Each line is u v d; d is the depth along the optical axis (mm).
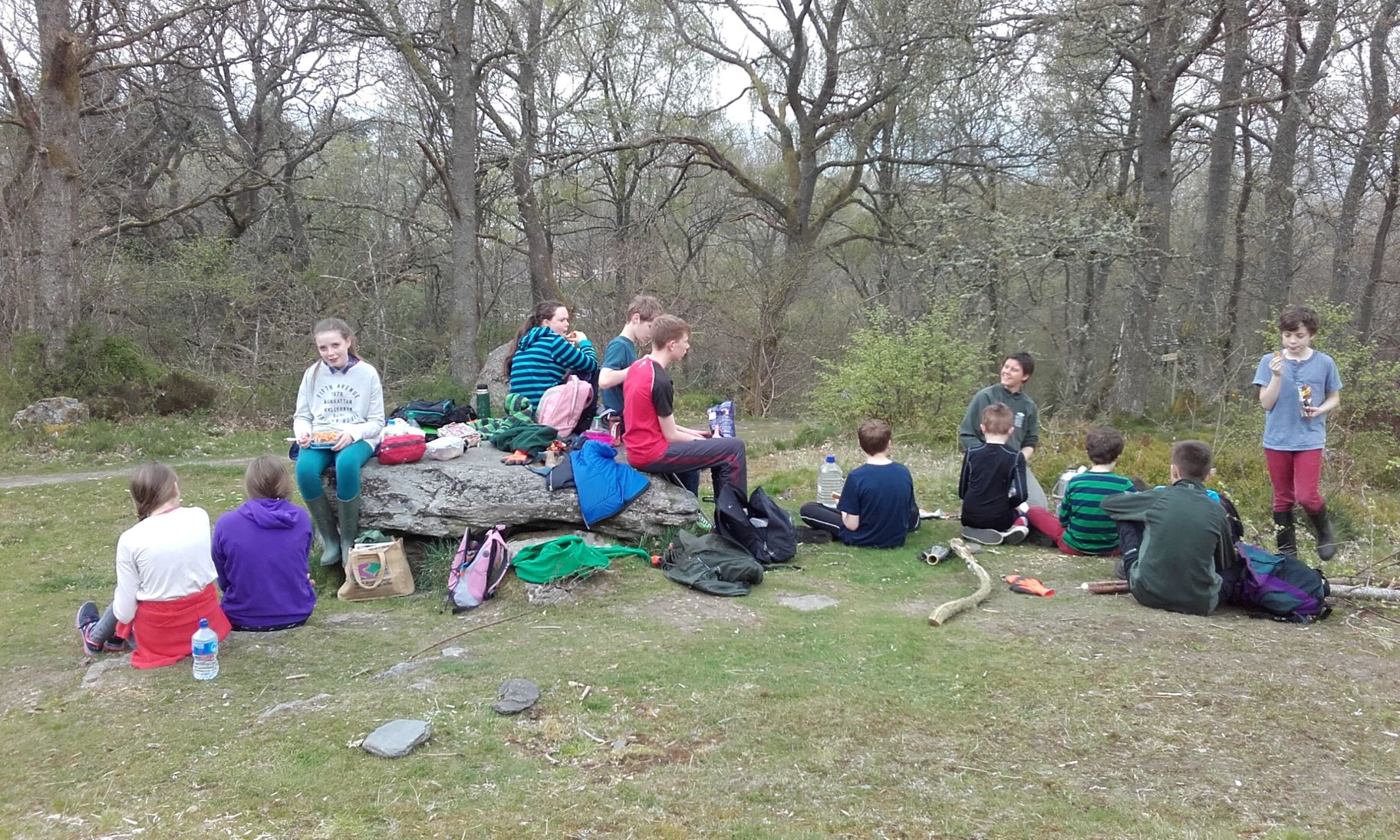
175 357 17594
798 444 12719
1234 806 2777
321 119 22797
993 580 5410
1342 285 16625
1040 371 22891
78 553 6895
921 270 19078
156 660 4109
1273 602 4523
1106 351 19953
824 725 3373
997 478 6324
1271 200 16203
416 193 26078
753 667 3961
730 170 22750
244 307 17953
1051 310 21609
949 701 3578
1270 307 16047
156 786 2951
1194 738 3234
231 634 4586
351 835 2625
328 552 5664
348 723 3412
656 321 5777
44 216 14227
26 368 13867
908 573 5637
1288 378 5789
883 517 6207
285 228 23094
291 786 2926
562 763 3104
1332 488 7680
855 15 20938
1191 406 14805
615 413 6504
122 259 18031
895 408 12836
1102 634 4305
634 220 25297
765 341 22578
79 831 2676
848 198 24641
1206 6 13852
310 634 4598
